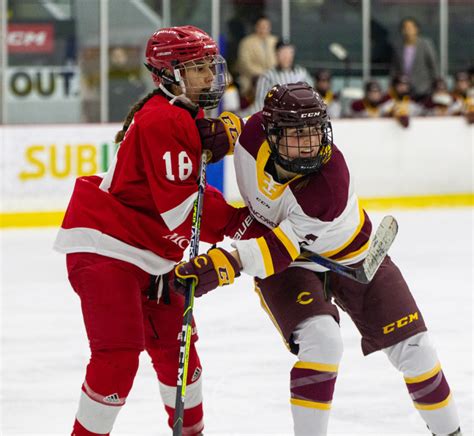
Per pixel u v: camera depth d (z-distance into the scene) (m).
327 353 7.25
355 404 9.91
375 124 25.14
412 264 17.58
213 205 7.73
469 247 19.28
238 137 7.68
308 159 7.09
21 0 24.06
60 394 10.43
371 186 25.22
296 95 7.07
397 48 27.19
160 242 7.66
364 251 7.66
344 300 7.79
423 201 25.62
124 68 24.88
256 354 11.85
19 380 10.95
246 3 25.77
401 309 7.59
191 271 7.23
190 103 7.80
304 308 7.38
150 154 7.34
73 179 23.08
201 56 7.68
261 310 14.16
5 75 24.09
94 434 7.41
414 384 7.66
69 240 7.62
